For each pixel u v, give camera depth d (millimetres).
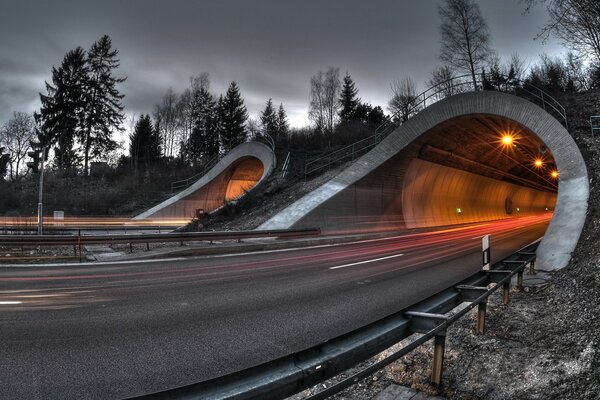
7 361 4723
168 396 2146
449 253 16531
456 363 4562
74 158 66312
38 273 11680
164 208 40219
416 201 33781
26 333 5844
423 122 26156
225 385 2416
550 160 39031
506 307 6855
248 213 29156
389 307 7578
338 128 49812
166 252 16062
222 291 9125
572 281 7734
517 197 64000
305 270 12414
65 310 7262
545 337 5043
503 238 23359
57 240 15148
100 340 5562
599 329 4758
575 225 13250
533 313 6352
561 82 50750
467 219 43844
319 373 2994
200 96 81312
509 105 22031
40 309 7316
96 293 8828
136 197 48156
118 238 16031
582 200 14938
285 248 20016
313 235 23578
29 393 3861
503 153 35438
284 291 9133
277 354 5051
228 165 41750
